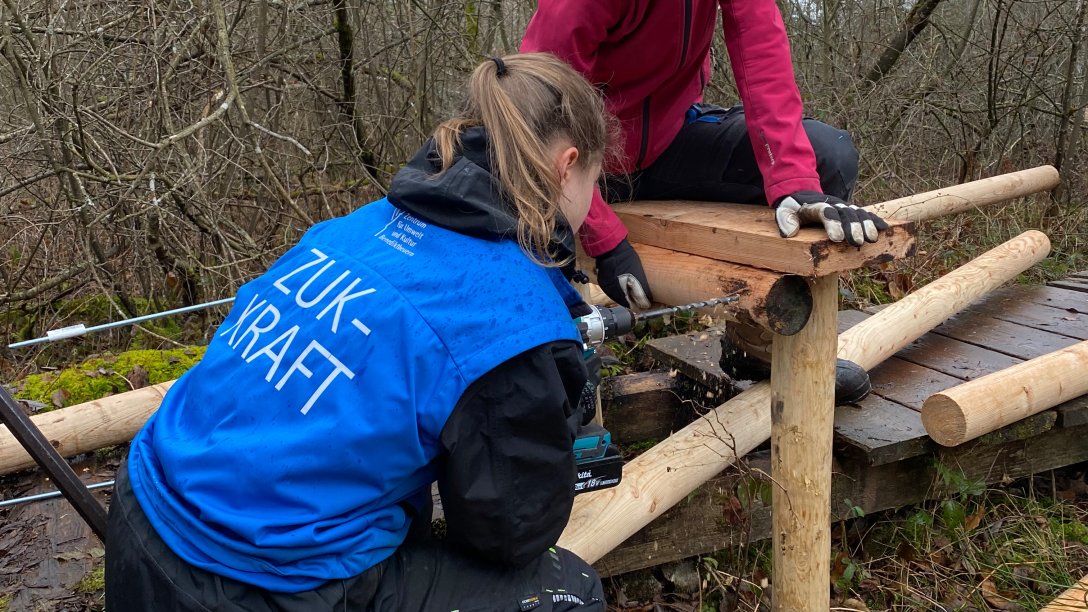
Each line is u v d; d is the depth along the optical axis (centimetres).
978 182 425
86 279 474
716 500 241
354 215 154
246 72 450
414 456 125
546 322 126
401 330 126
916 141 573
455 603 134
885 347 298
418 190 136
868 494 262
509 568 140
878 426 258
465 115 146
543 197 135
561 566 147
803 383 181
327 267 142
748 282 170
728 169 219
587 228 198
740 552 238
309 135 511
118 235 451
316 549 123
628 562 236
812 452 187
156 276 495
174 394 148
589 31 189
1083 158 584
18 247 500
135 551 130
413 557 140
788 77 176
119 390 318
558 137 141
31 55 406
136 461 142
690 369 298
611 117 181
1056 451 285
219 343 146
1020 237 394
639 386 303
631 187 233
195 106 455
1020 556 256
